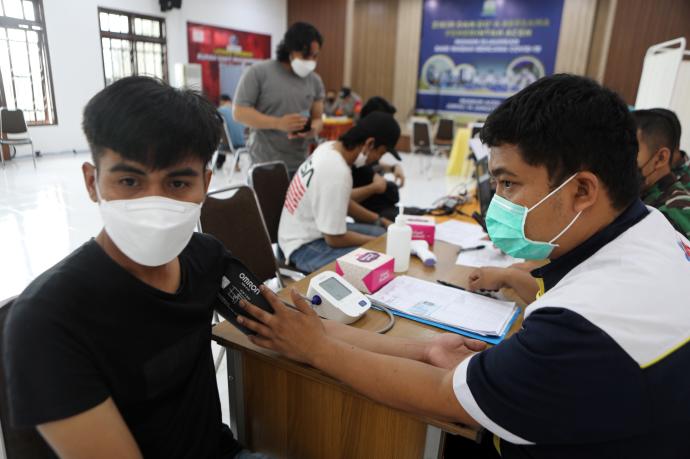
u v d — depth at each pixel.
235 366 1.06
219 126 0.74
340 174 1.88
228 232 1.72
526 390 0.62
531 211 0.71
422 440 0.86
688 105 3.86
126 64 7.98
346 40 10.08
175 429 0.78
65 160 6.89
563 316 0.61
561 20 8.38
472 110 9.42
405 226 1.45
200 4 8.79
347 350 0.86
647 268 0.63
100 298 0.67
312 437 1.00
